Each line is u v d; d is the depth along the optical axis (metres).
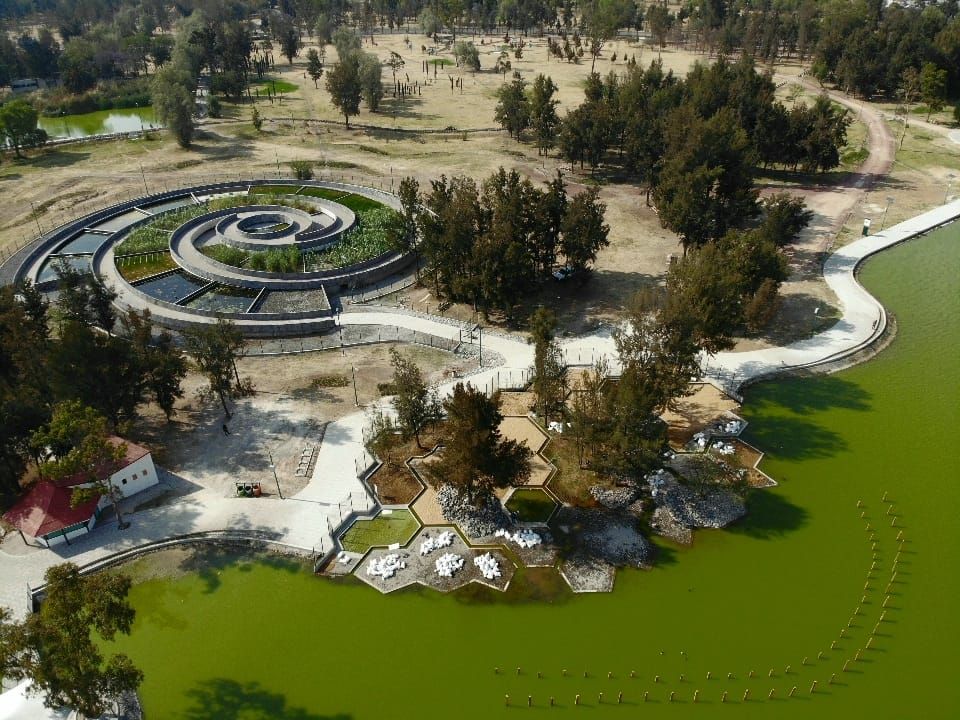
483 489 57.38
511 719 46.38
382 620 52.66
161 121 158.50
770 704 47.41
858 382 79.12
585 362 81.38
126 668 42.06
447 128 167.88
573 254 93.75
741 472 65.44
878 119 172.12
